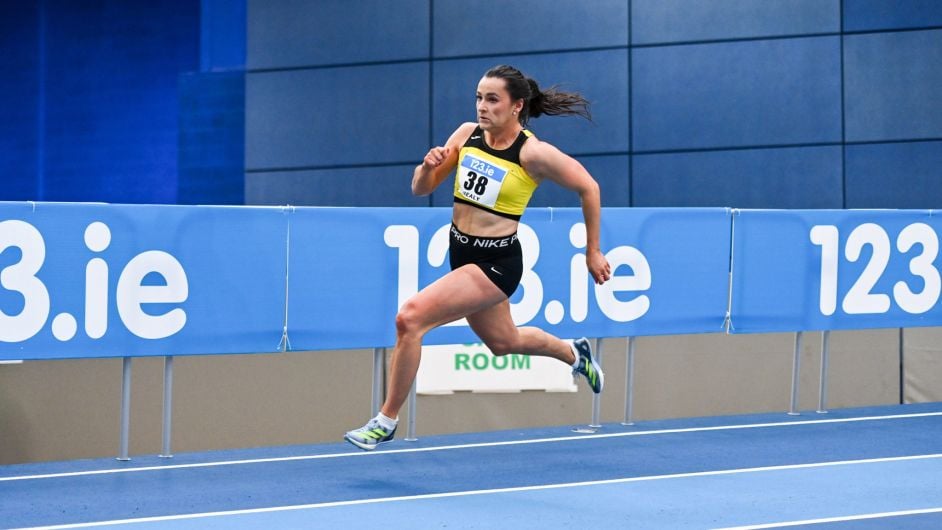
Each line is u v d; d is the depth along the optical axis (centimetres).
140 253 657
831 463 659
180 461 679
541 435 766
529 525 503
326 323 705
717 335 1123
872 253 838
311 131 1459
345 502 556
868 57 1312
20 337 630
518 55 1403
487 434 773
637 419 1093
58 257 638
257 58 1473
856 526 499
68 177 1552
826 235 826
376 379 743
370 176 1446
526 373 1048
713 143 1355
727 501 555
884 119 1310
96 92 1542
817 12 1327
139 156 1534
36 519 522
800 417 839
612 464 658
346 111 1451
